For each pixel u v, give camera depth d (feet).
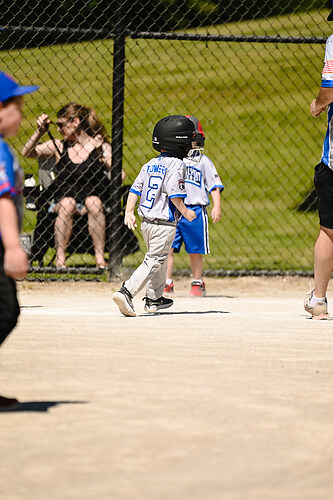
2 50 153.28
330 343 37.17
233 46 168.76
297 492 17.84
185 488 17.94
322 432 22.48
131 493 17.60
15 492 17.57
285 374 29.96
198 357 32.89
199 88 151.43
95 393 26.35
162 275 46.80
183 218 57.62
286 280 65.26
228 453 20.47
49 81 142.00
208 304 53.01
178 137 45.96
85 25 157.58
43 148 62.69
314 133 137.90
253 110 146.51
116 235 62.49
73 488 17.84
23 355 32.60
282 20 176.24
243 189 115.85
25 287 60.08
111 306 51.06
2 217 22.72
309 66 160.76
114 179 62.03
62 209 62.39
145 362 31.55
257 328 41.68
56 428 22.38
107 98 135.54
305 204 108.47
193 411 24.41
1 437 21.48
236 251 83.20
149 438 21.59
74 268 62.69
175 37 61.62
